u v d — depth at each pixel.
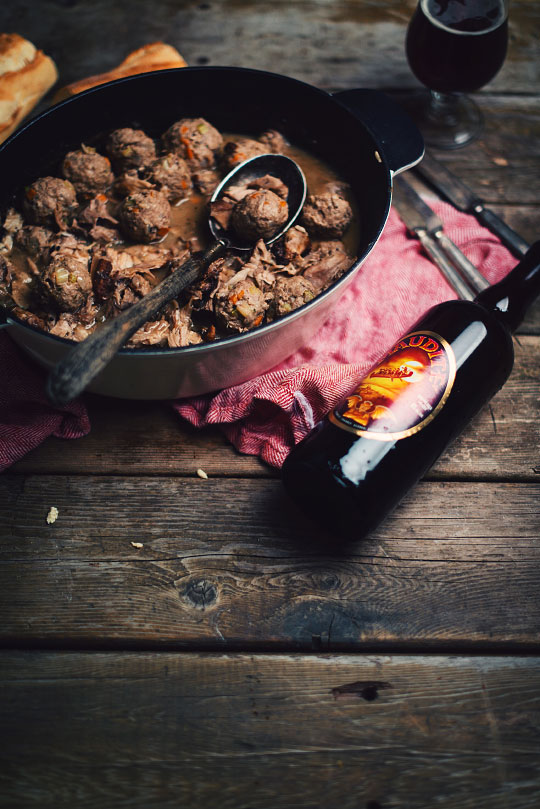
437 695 0.75
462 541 0.81
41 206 0.85
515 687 0.76
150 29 1.08
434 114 1.02
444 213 0.96
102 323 0.81
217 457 0.84
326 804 0.72
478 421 0.86
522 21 1.10
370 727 0.74
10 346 0.84
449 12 0.92
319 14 1.10
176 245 0.86
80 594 0.78
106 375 0.77
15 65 0.95
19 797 0.72
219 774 0.73
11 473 0.83
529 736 0.74
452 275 0.90
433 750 0.74
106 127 0.90
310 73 1.05
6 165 0.85
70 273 0.80
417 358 0.76
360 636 0.77
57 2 1.10
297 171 0.88
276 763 0.73
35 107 1.00
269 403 0.83
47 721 0.74
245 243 0.85
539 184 0.99
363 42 1.08
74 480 0.83
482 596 0.79
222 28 1.09
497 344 0.78
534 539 0.81
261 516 0.81
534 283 0.78
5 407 0.85
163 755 0.73
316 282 0.84
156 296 0.74
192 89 0.90
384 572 0.79
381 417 0.75
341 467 0.74
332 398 0.83
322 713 0.75
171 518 0.81
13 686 0.75
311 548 0.80
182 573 0.79
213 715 0.74
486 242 0.94
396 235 0.95
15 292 0.83
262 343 0.77
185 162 0.89
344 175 0.90
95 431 0.85
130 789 0.72
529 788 0.73
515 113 1.04
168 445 0.84
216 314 0.80
